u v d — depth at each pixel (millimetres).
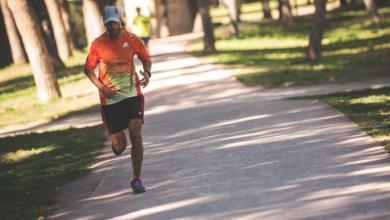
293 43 49656
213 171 11594
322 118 16172
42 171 13609
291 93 25344
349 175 10195
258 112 18906
